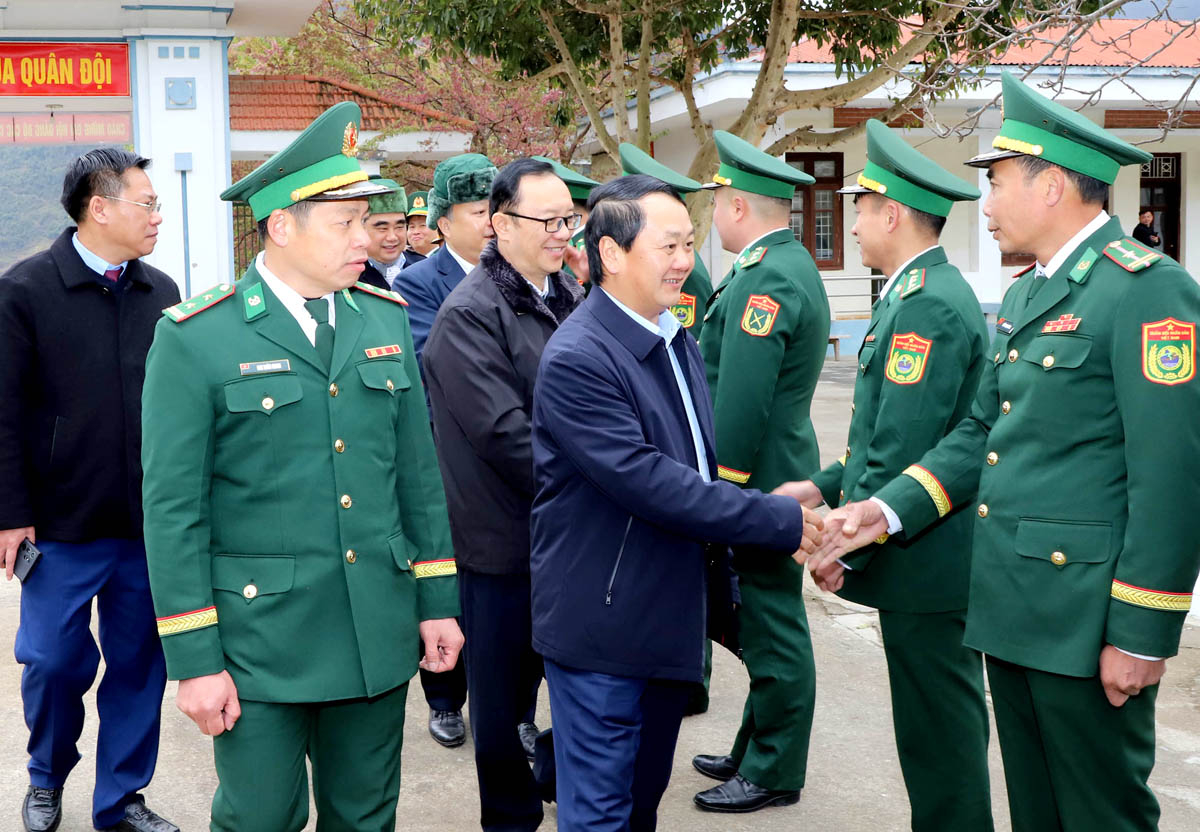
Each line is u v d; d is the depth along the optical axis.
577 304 3.29
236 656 2.28
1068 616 2.29
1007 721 2.53
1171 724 4.05
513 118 15.73
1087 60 14.44
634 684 2.41
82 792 3.58
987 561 2.44
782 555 2.59
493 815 3.19
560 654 2.40
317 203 2.29
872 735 4.02
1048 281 2.41
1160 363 2.16
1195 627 5.06
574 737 2.41
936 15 9.43
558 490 2.43
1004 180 2.45
